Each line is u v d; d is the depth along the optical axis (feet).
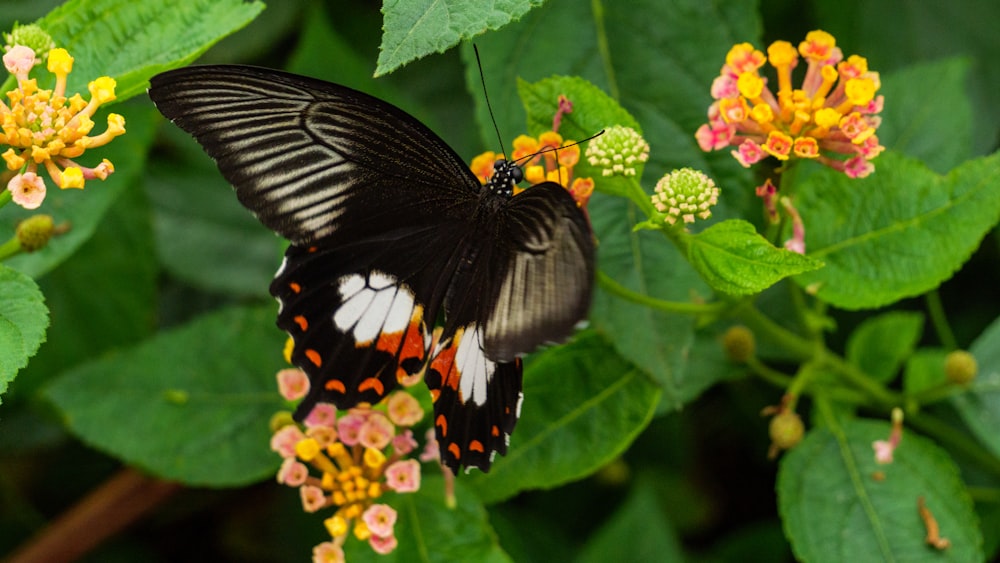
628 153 1.72
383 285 1.73
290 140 1.69
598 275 1.77
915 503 1.82
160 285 2.11
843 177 1.79
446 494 1.81
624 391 1.83
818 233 1.80
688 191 1.70
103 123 1.89
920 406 1.98
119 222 2.01
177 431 1.90
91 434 1.89
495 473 1.82
